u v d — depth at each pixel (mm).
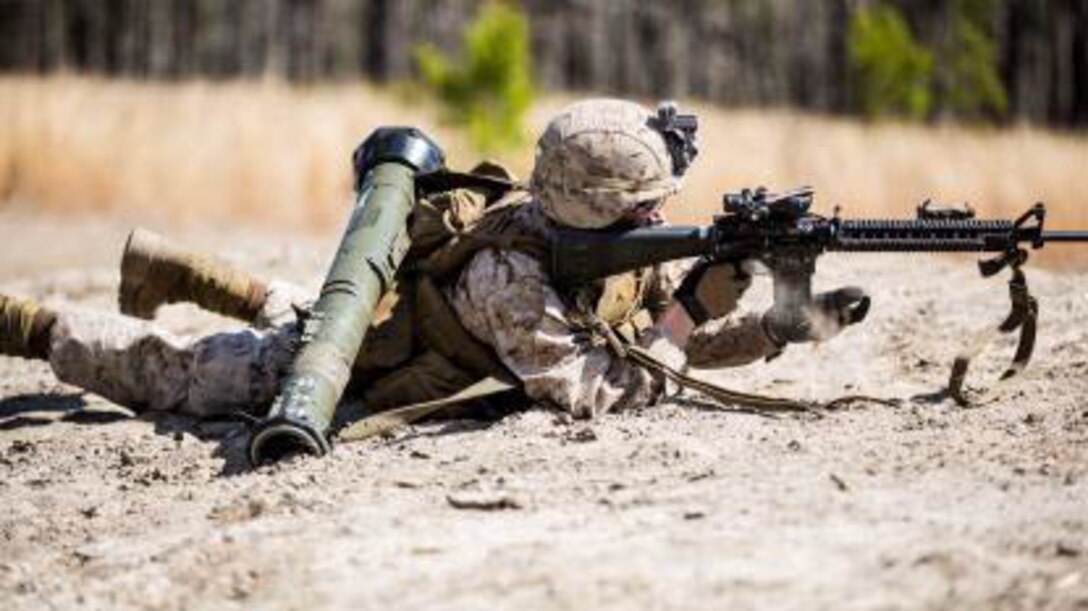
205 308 16359
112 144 65250
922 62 115438
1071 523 10406
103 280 26859
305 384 13664
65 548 12250
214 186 61844
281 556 10961
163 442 15133
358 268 14320
